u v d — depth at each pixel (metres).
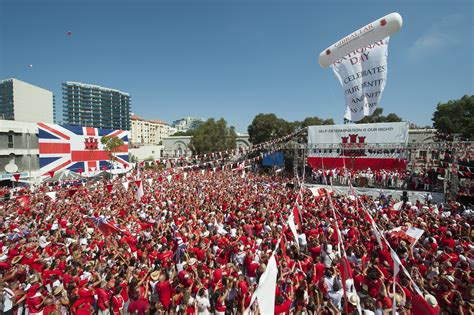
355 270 8.29
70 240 11.17
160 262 8.89
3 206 18.30
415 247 10.25
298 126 60.19
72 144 40.94
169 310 7.48
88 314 6.77
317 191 18.86
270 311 4.98
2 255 10.11
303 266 8.70
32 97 60.38
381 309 6.29
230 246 10.09
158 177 31.14
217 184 29.22
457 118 50.19
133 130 149.38
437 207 17.95
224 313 7.25
